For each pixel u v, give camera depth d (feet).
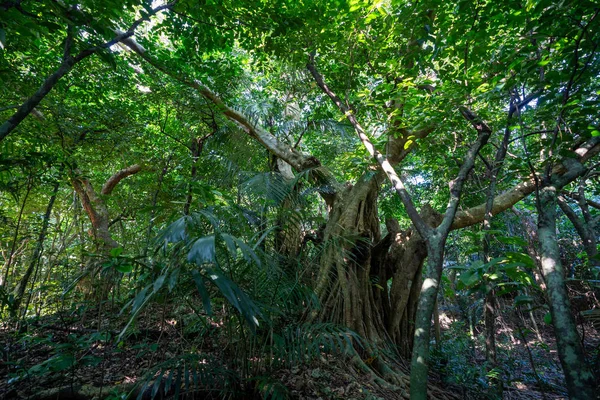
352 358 14.30
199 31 18.86
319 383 11.71
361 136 14.85
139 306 7.01
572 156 8.32
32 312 16.39
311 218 14.10
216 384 9.46
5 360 11.27
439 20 12.55
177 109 24.09
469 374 13.79
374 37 17.20
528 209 29.68
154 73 22.80
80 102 22.81
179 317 13.42
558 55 9.43
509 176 13.01
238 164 22.06
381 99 15.02
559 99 9.38
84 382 10.32
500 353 20.57
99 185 33.27
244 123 24.73
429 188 36.06
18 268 19.29
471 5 11.01
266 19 16.66
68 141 19.93
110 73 21.76
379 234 21.94
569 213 14.60
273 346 9.88
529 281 9.61
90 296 15.31
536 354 21.83
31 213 19.12
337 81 20.75
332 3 17.29
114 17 10.71
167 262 8.51
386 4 15.88
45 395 9.46
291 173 25.73
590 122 8.73
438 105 13.48
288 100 27.71
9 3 8.31
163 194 23.76
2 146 16.20
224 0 16.11
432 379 15.74
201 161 22.15
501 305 26.23
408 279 19.90
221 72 22.95
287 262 12.55
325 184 22.33
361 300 17.80
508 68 10.29
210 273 7.38
